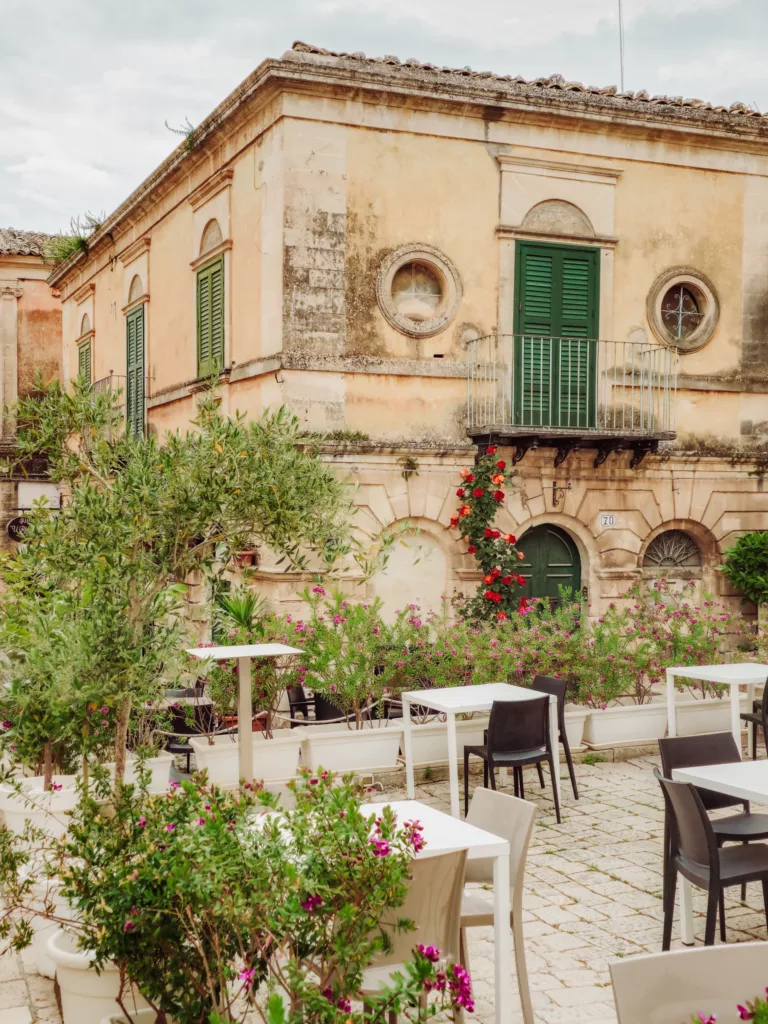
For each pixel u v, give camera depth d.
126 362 18.22
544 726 8.11
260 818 4.74
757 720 9.09
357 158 12.48
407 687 9.95
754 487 14.78
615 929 5.99
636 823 8.07
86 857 3.95
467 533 12.86
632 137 13.93
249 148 13.07
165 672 5.21
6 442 24.47
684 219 14.35
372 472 12.59
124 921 3.70
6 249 25.27
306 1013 3.23
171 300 15.96
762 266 14.85
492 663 9.89
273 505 5.05
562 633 10.43
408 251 12.77
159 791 7.84
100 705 5.25
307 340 12.28
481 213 13.17
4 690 5.57
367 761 9.09
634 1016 2.99
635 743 10.23
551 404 13.59
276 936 3.45
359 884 3.49
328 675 9.31
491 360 13.23
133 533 4.82
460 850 4.16
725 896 6.49
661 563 14.52
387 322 12.70
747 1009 2.75
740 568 14.26
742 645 14.12
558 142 13.52
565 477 13.62
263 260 12.71
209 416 5.22
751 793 5.24
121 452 5.23
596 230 13.80
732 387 14.64
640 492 14.09
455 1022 4.27
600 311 13.83
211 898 3.45
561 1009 4.98
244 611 9.32
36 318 25.91
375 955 3.89
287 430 5.36
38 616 5.31
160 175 15.66
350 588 12.40
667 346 14.11
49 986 5.41
